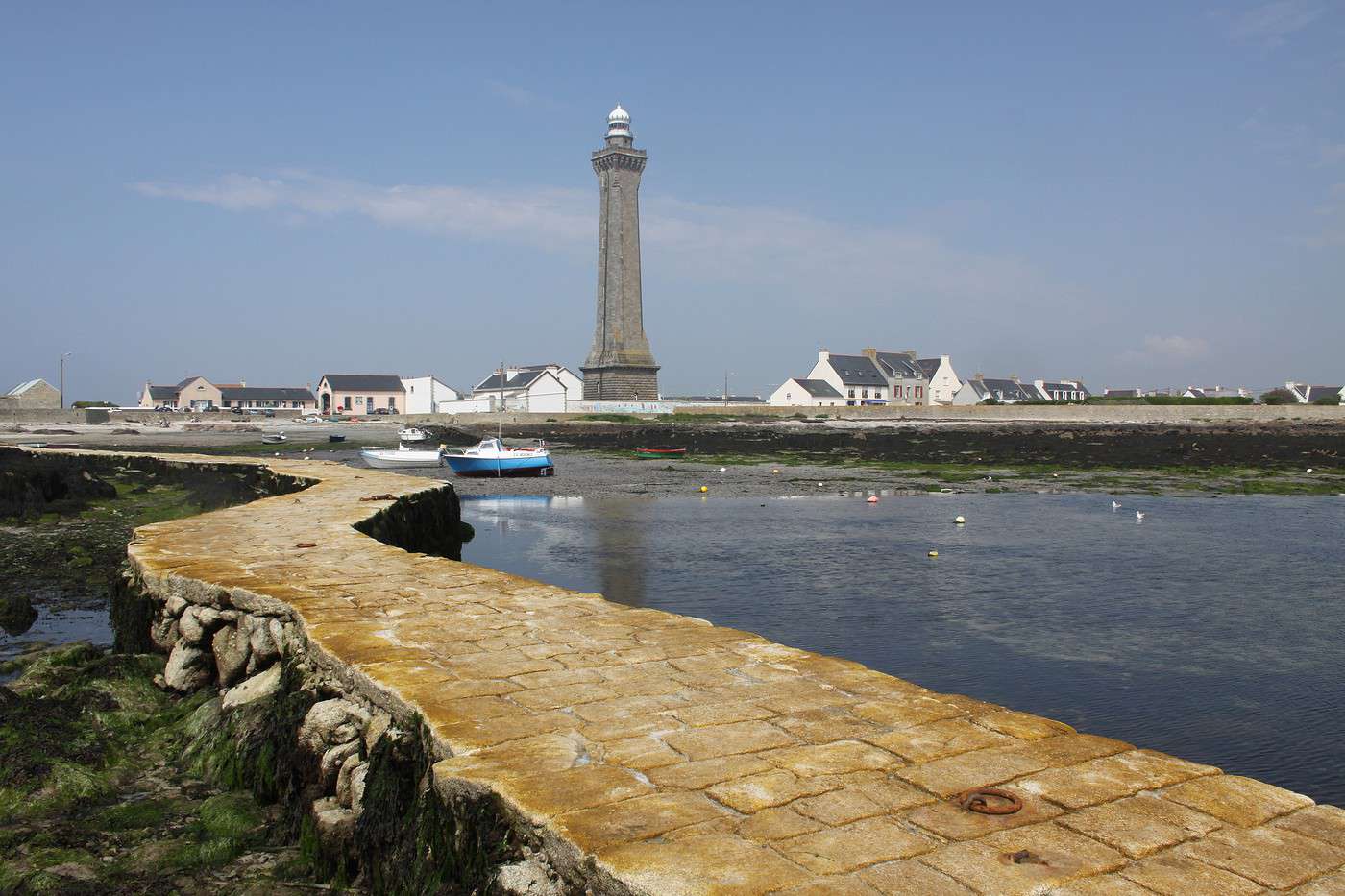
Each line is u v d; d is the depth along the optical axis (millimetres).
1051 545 21156
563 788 3939
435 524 19000
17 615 12438
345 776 5324
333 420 107500
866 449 58531
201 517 13766
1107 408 92562
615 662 5934
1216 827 3617
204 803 5969
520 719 4828
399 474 23812
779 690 5352
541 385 120188
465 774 4105
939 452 55219
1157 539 22109
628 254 103312
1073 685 11188
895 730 4676
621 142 102375
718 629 6832
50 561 16984
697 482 38875
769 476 41312
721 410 107938
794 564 18984
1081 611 14789
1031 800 3848
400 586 8383
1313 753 9148
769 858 3342
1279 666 11898
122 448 55875
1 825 5668
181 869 5203
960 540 22094
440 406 130125
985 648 12680
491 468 42062
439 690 5312
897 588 16562
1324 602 15430
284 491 23484
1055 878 3219
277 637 7543
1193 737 9570
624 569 18641
